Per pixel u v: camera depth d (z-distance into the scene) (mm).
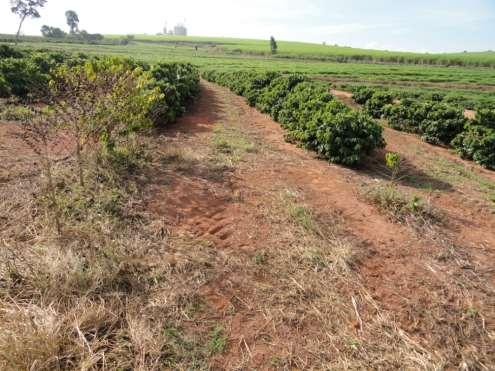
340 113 8109
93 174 5141
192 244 4152
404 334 3256
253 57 63250
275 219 4879
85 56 19953
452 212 5844
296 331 3215
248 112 13438
